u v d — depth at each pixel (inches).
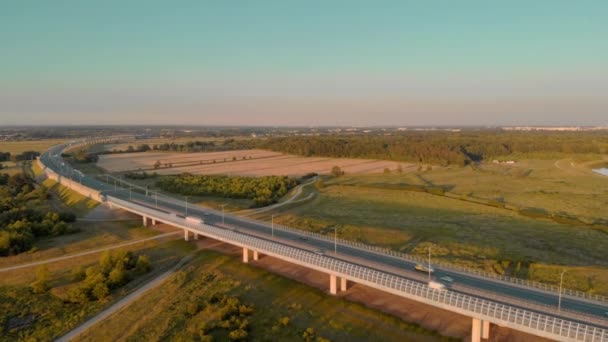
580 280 3358.8
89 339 2549.2
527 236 4532.5
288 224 5027.1
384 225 5000.0
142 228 4798.2
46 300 3041.3
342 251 3361.2
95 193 6023.6
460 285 2635.3
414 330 2508.6
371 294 2960.1
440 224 5039.4
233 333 2476.6
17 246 3941.9
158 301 2987.2
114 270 3250.5
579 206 5930.1
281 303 2903.5
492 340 2370.8
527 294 2524.6
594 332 1939.0
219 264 3599.9
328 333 2541.8
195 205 5556.1
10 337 2583.7
